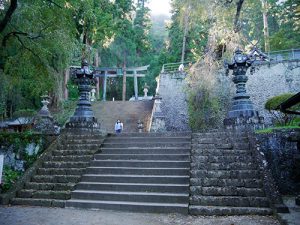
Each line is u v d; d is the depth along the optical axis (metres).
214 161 8.21
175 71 26.78
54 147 9.90
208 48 19.16
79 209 7.43
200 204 7.07
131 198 7.48
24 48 9.85
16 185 8.42
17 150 10.31
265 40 27.12
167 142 9.67
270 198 6.78
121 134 10.70
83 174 8.70
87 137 10.51
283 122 13.31
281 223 5.71
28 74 10.17
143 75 35.12
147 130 21.84
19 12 9.61
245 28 31.98
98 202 7.47
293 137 7.75
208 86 20.78
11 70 9.99
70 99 27.27
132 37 38.56
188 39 34.88
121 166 8.86
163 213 6.95
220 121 21.94
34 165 9.06
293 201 7.54
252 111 10.40
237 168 7.89
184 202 7.17
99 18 25.61
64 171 8.88
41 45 10.05
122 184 7.95
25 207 7.68
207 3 15.73
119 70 34.31
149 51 44.75
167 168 8.33
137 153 9.41
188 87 22.39
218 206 6.93
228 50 17.33
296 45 26.28
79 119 11.27
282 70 22.27
